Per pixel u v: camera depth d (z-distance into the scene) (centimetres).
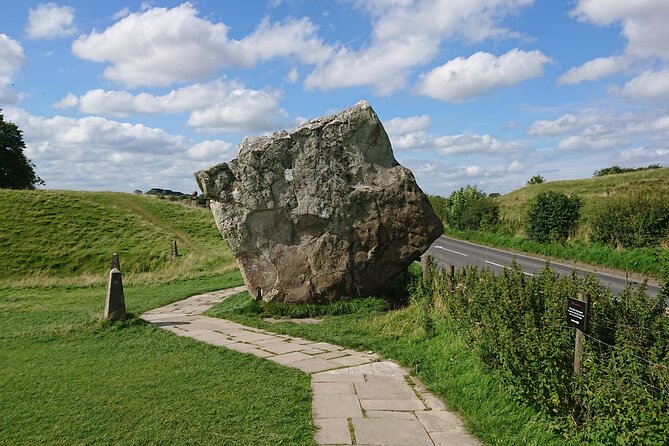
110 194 4312
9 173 5706
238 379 686
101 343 932
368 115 1216
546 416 507
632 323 585
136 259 2750
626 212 2098
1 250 2778
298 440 501
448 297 962
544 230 2620
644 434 393
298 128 1202
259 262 1199
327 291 1180
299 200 1180
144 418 557
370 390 647
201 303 1474
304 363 767
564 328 577
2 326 1197
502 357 578
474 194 4175
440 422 552
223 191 1184
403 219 1198
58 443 503
